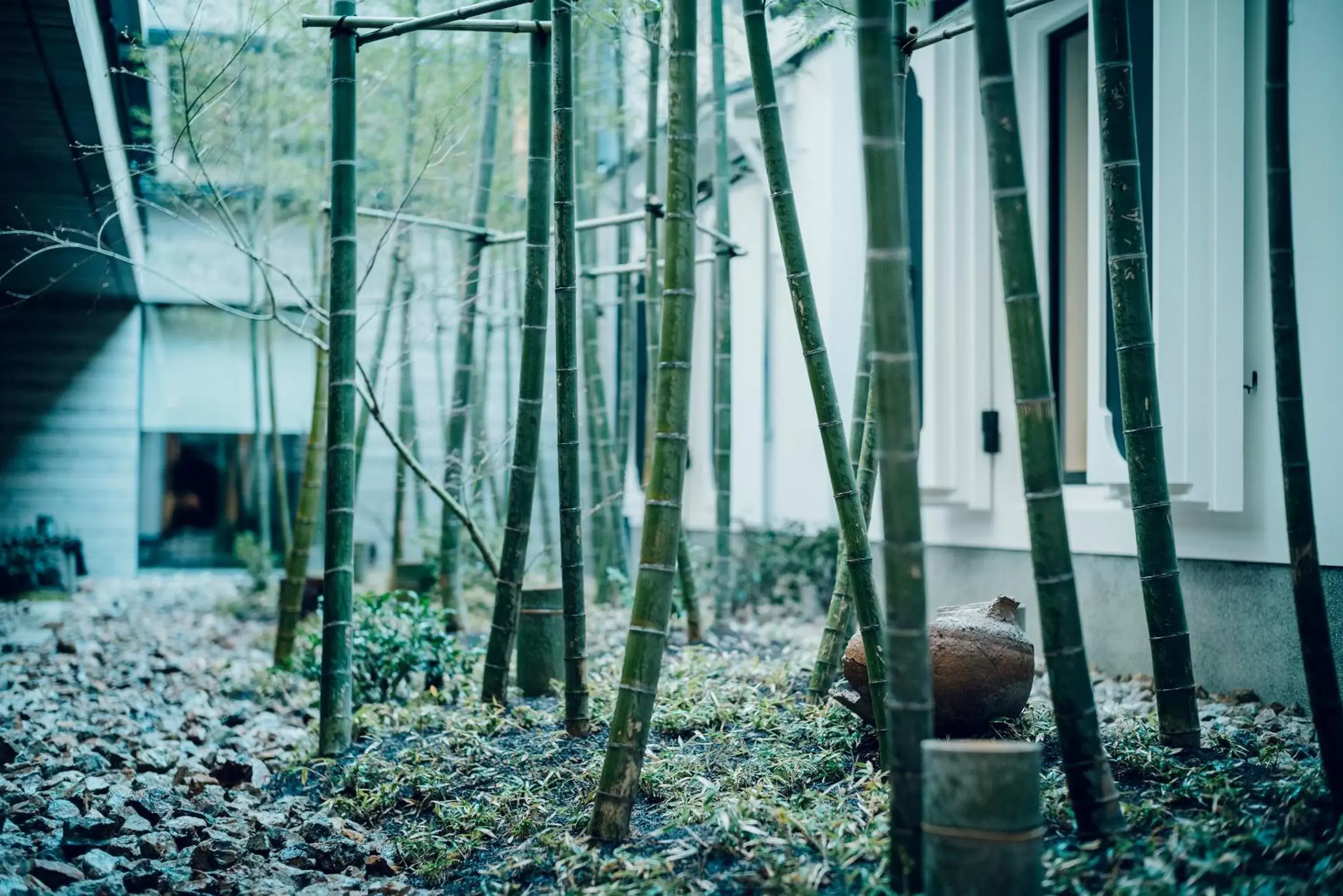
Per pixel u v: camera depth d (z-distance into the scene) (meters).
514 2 3.88
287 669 5.95
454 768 3.69
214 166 7.82
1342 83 3.77
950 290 5.72
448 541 6.56
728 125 7.50
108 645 7.42
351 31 4.07
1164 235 4.20
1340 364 3.77
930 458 5.71
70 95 5.27
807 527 7.68
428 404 11.89
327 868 3.10
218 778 3.93
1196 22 4.13
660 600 2.78
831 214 6.85
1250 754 3.10
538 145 4.12
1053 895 2.16
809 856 2.51
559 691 4.55
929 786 2.10
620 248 7.06
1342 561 3.77
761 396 8.59
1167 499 3.18
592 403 6.84
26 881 2.65
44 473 11.92
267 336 8.36
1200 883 2.18
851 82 6.69
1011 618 3.29
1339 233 3.78
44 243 7.78
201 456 13.11
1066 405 5.50
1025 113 5.59
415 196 7.46
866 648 3.12
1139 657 4.81
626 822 2.77
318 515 12.64
